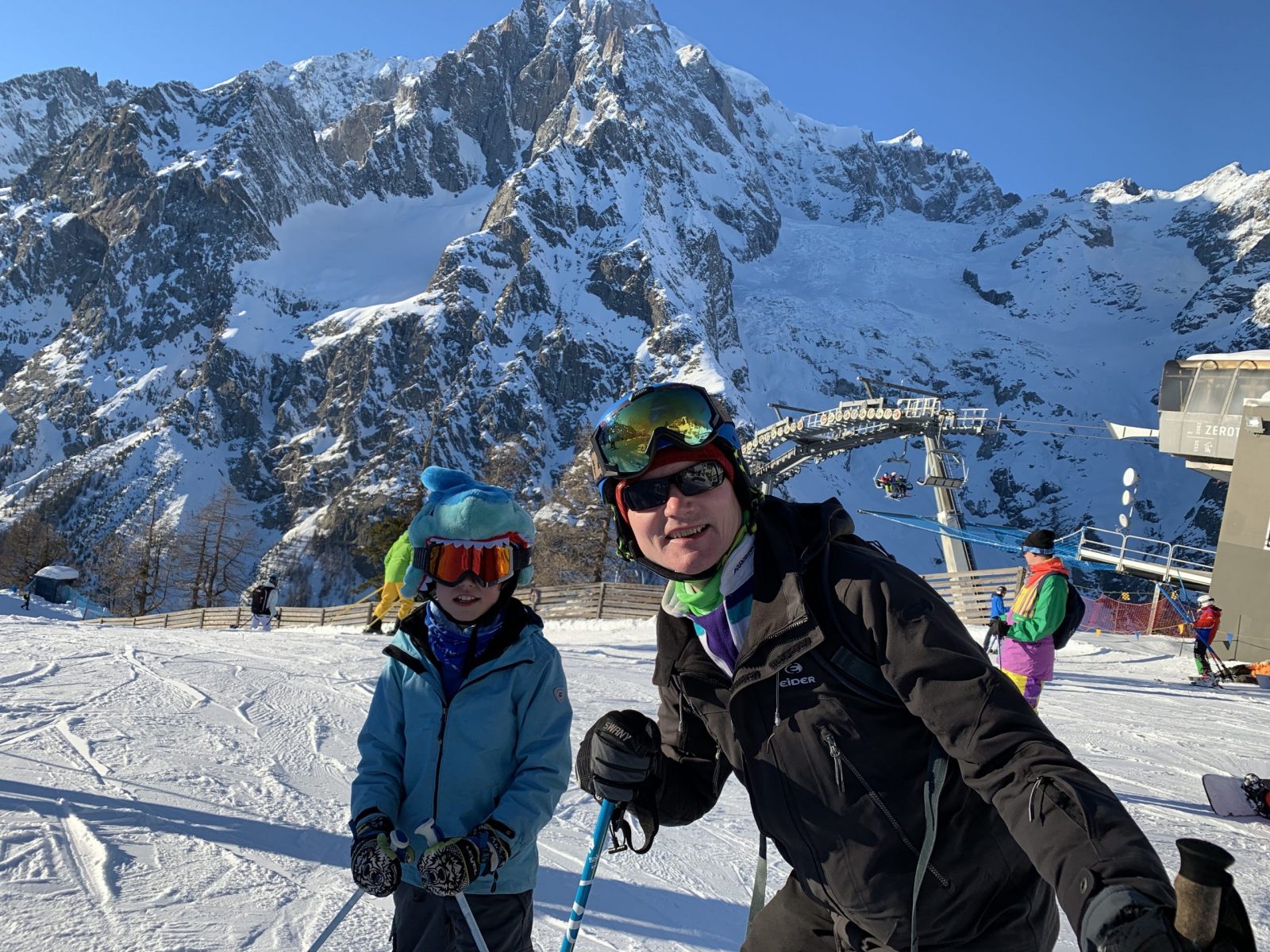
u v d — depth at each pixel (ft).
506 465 182.50
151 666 26.27
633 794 5.85
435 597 7.41
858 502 609.83
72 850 11.32
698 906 11.73
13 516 528.63
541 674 7.47
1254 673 49.73
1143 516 606.96
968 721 4.29
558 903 11.41
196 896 10.36
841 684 4.86
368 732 7.57
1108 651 57.62
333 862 12.00
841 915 5.50
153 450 599.98
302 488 583.99
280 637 41.04
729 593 5.33
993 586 59.72
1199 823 18.63
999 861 4.90
